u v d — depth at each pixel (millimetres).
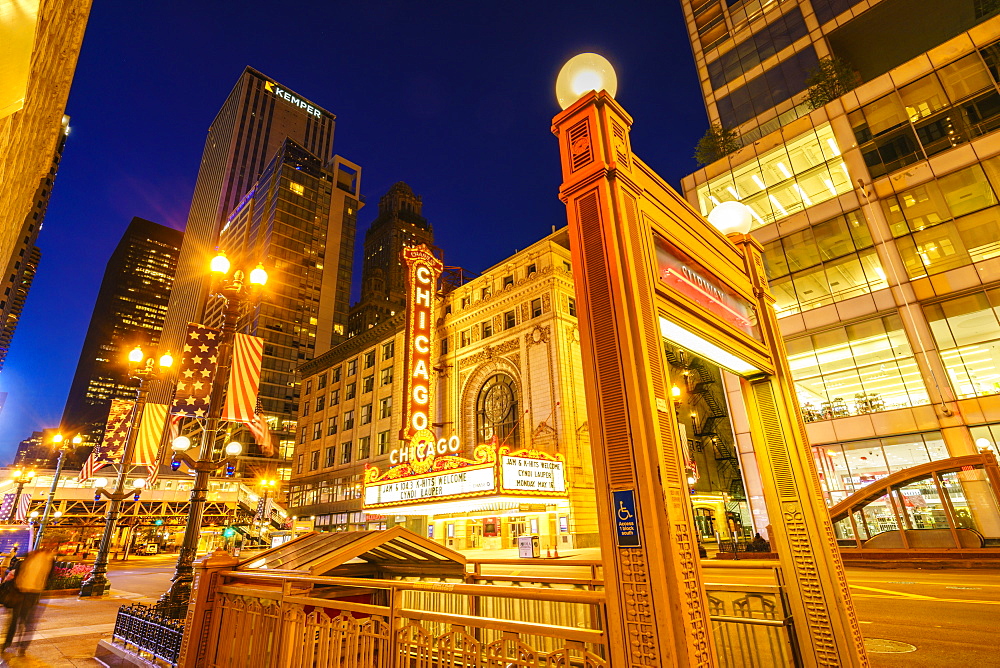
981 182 23828
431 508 30234
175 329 156125
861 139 27703
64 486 44750
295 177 123312
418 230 154000
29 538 30766
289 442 99188
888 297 25031
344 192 137125
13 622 9133
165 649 7605
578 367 34219
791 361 27469
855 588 14836
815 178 28844
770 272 29328
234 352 12109
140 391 18984
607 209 4414
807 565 5578
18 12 1775
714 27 42500
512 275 38594
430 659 4289
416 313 39469
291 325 109562
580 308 4336
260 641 6023
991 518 19062
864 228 26516
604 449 3863
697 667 3191
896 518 20797
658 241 5016
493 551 30438
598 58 5141
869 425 24266
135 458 18328
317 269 119500
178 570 10430
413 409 36812
